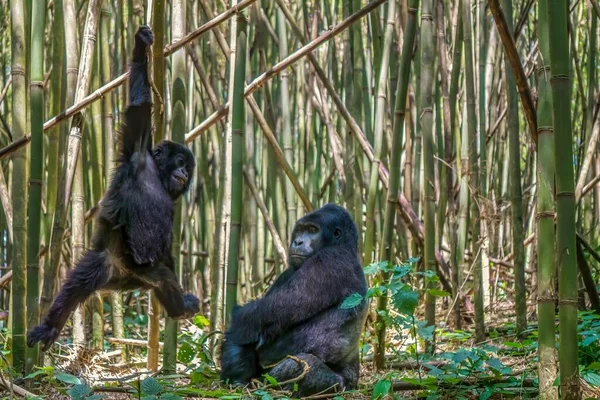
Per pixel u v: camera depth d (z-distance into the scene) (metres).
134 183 7.14
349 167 12.23
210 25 8.01
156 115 7.56
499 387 6.81
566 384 5.58
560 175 5.58
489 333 10.38
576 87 15.35
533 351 8.22
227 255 9.06
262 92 14.54
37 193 7.01
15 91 7.29
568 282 5.57
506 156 15.16
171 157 7.58
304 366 6.97
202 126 9.60
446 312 11.77
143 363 9.09
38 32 7.03
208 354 8.52
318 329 7.30
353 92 12.09
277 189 14.00
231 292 8.25
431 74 8.89
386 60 10.18
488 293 11.92
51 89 7.91
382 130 10.00
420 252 10.84
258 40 13.52
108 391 6.99
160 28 7.26
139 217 7.10
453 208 11.48
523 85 6.85
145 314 15.75
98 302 9.68
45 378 7.07
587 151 10.95
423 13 8.86
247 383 7.35
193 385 7.57
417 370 8.17
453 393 6.75
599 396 6.56
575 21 15.30
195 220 16.56
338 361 7.37
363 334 9.19
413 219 10.87
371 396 6.68
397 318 8.01
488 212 11.02
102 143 10.81
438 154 11.65
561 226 5.59
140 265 7.20
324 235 7.59
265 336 7.40
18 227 7.13
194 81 14.06
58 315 6.72
